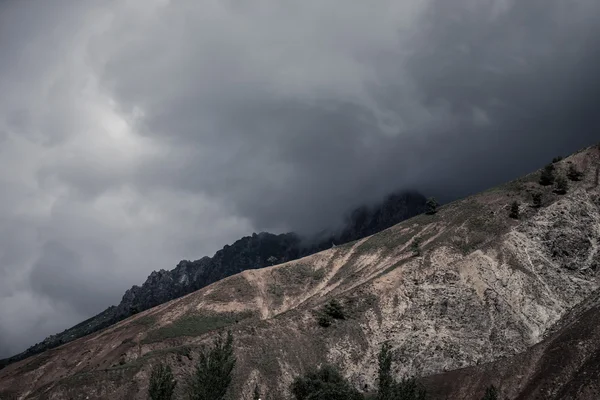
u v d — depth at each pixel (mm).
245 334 105625
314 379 87938
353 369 101625
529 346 100875
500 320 105562
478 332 104688
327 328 109500
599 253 117062
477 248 123500
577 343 84250
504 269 113812
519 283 110812
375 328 109188
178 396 87375
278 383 96188
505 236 122062
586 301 104188
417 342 104812
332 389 85250
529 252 117625
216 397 69875
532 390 82625
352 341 106625
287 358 101500
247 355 100125
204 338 112125
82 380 92938
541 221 123750
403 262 129500
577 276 113875
